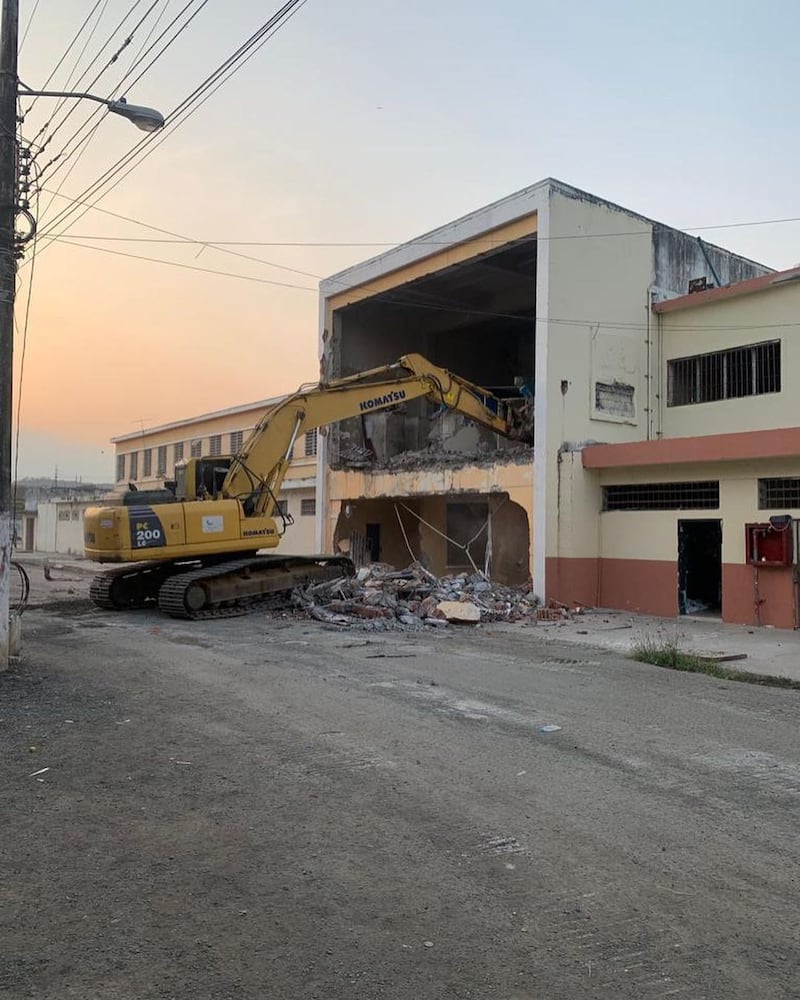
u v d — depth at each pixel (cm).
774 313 1948
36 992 344
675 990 348
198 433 4362
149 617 1691
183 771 635
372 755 677
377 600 1733
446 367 2928
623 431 2078
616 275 2084
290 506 3400
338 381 1936
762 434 1595
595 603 1941
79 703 859
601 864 472
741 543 1678
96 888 440
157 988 348
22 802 568
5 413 1054
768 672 1138
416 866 468
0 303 1057
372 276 2453
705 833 520
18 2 1077
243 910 416
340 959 371
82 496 5272
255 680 989
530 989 348
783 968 365
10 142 1070
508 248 2098
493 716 820
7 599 1049
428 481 2248
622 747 716
